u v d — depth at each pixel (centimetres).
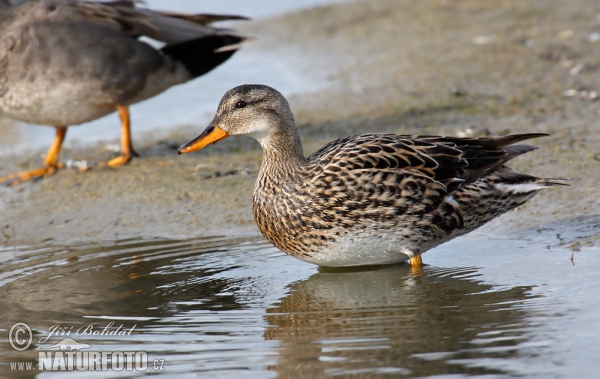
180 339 910
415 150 1092
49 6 1518
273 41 2653
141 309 1006
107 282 1109
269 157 1133
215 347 888
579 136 1521
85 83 1525
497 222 1252
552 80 1883
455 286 1025
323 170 1078
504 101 1781
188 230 1319
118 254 1230
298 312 974
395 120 1741
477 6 2603
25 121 1603
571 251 1112
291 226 1095
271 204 1111
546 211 1254
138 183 1517
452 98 1838
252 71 2370
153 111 2097
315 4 2978
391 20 2633
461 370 802
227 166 1564
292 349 870
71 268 1176
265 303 1012
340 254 1093
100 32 1520
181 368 843
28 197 1527
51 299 1051
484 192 1087
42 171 1630
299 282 1086
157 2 2800
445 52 2195
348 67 2248
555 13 2434
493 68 2011
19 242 1327
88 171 1614
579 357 812
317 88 2106
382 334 893
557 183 1105
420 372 802
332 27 2686
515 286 1007
